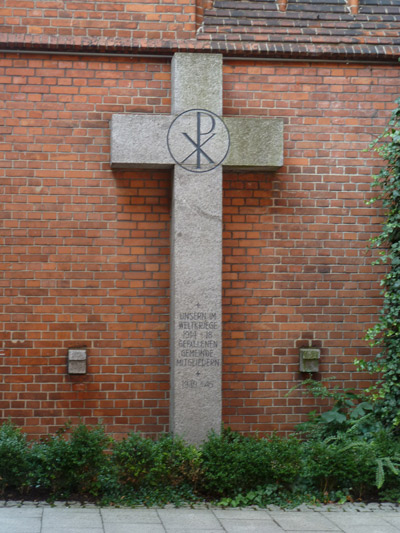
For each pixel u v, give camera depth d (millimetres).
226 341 8523
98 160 8352
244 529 6234
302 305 8633
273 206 8617
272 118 8578
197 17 8586
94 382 8297
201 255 8078
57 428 8227
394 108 8789
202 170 8117
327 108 8703
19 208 8250
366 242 8719
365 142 8742
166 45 8328
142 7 8406
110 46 8250
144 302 8391
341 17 8906
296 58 8625
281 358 8578
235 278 8562
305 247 8648
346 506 7008
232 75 8594
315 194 8672
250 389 8531
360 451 7410
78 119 8328
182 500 7000
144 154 8047
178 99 8125
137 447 7145
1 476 6816
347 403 8461
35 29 8258
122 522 6285
